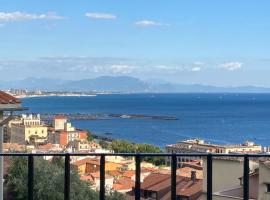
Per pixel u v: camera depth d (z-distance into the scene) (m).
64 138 110.00
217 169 18.56
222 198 18.44
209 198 3.99
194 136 127.69
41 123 130.62
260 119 187.25
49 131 113.75
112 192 17.88
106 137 128.88
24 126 108.06
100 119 199.12
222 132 138.00
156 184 22.47
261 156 4.00
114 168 44.94
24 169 15.00
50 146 77.56
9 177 15.26
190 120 184.75
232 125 160.62
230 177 18.27
